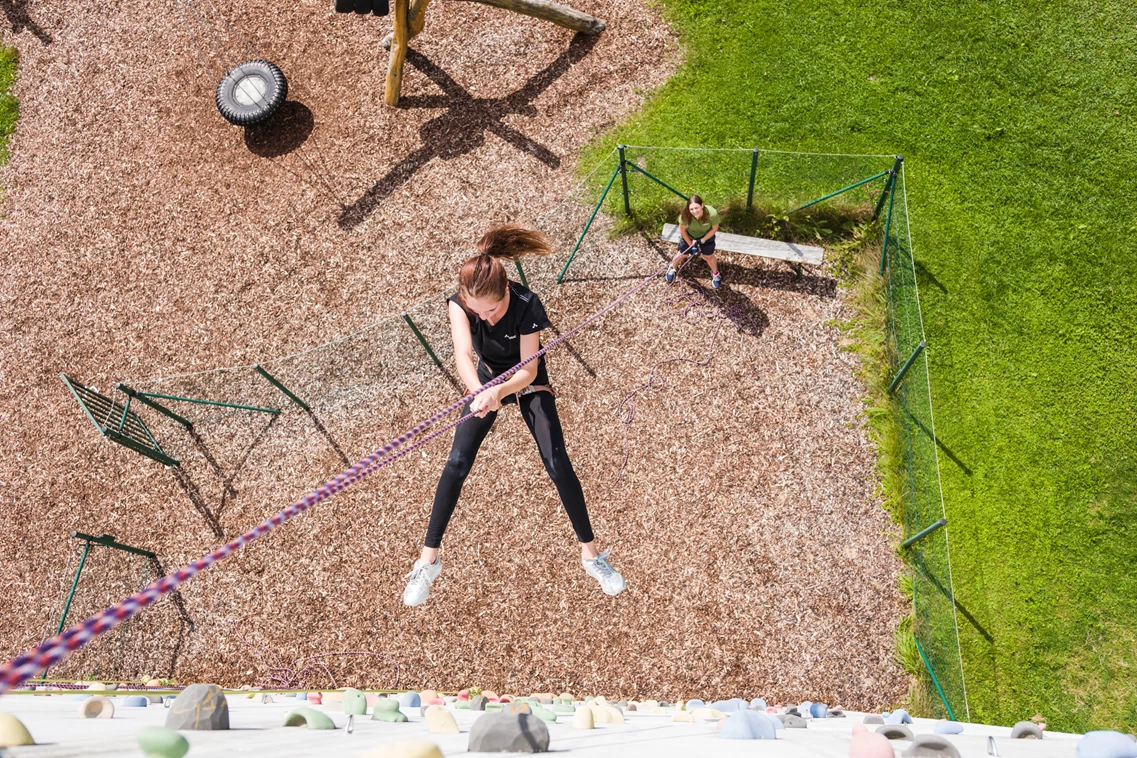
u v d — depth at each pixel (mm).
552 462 4195
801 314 8977
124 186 10414
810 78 9688
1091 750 1786
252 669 8391
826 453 8438
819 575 8055
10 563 9031
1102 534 7953
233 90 10180
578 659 8047
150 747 1187
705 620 8016
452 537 8531
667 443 8625
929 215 9094
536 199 9711
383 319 9438
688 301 9125
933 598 7859
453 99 10312
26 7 11500
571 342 9094
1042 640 7719
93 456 9336
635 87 10031
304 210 10023
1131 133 9055
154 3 11305
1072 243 8805
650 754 1817
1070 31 9469
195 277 9891
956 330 8719
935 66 9555
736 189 9320
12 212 10477
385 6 8984
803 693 7727
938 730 3543
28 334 9891
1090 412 8305
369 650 8312
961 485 8273
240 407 8859
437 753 1376
